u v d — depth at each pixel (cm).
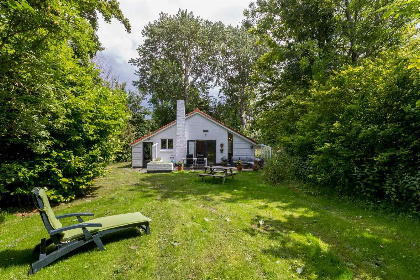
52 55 537
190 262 308
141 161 1745
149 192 772
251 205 594
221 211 538
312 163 772
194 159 1658
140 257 322
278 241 374
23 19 384
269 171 968
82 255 326
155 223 459
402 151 533
